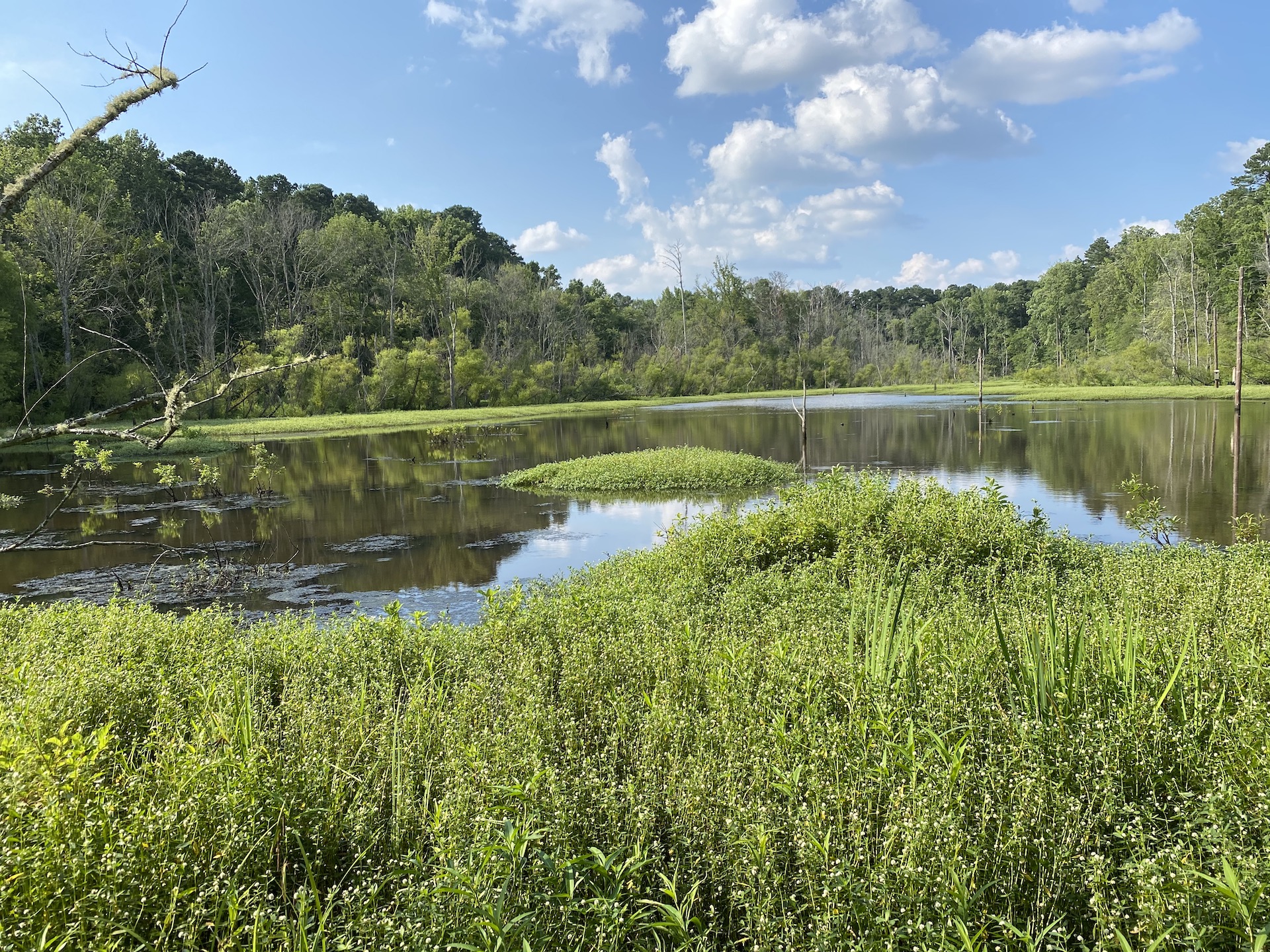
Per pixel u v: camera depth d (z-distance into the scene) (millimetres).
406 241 70250
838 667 5102
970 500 10258
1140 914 2791
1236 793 3279
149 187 52656
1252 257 60219
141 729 4832
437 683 5836
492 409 55344
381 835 3684
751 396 74812
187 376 3605
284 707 5055
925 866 3008
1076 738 3801
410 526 16094
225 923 2785
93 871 2844
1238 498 16203
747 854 3191
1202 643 5496
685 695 5039
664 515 16672
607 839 3539
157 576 12391
